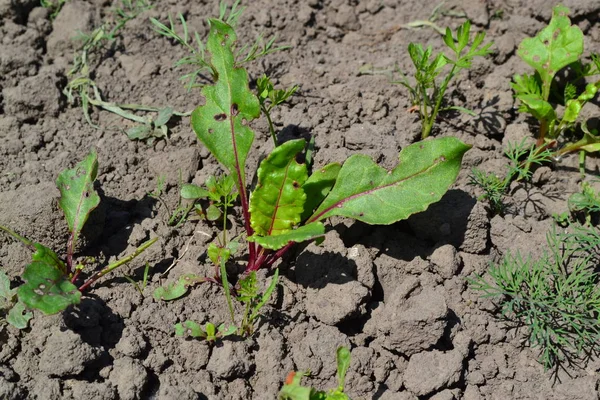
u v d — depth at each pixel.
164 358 0.74
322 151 0.81
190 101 0.86
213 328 0.74
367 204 0.76
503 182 0.81
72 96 0.86
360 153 0.79
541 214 0.81
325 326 0.75
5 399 0.71
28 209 0.77
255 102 0.77
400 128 0.84
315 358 0.74
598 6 0.88
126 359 0.73
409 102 0.86
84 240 0.77
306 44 0.90
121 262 0.75
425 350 0.75
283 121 0.84
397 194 0.76
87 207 0.76
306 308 0.76
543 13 0.90
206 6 0.92
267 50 0.84
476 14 0.91
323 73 0.88
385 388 0.74
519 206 0.81
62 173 0.77
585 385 0.74
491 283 0.78
